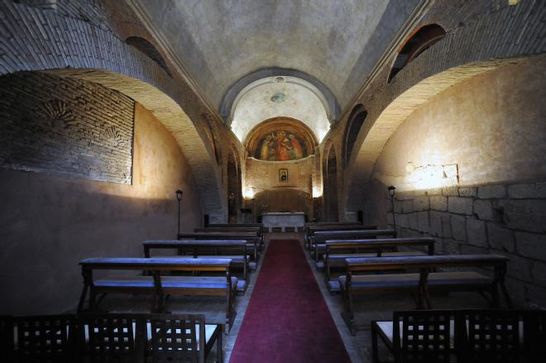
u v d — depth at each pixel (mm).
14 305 3119
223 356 2658
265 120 16328
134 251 5676
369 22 6367
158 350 1826
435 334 1794
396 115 6543
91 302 3385
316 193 15125
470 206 4488
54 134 3730
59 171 3807
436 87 5020
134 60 4258
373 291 3283
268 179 16922
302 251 7949
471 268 4543
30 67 2510
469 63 3662
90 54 3283
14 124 3162
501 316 1742
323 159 13594
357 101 8359
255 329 3209
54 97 3734
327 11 7188
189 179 8922
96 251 4516
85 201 4293
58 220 3760
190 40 6668
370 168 8844
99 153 4676
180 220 8109
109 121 4980
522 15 2928
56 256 3703
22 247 3229
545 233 3193
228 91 10742
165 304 3686
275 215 13047
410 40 5613
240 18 7551
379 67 6543
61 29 2865
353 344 2855
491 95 4020
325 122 13531
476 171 4367
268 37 8883
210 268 3410
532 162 3354
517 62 3539
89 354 1827
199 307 3855
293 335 3059
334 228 7262
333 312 3650
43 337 1812
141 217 6000
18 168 3209
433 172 5582
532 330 1737
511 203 3670
